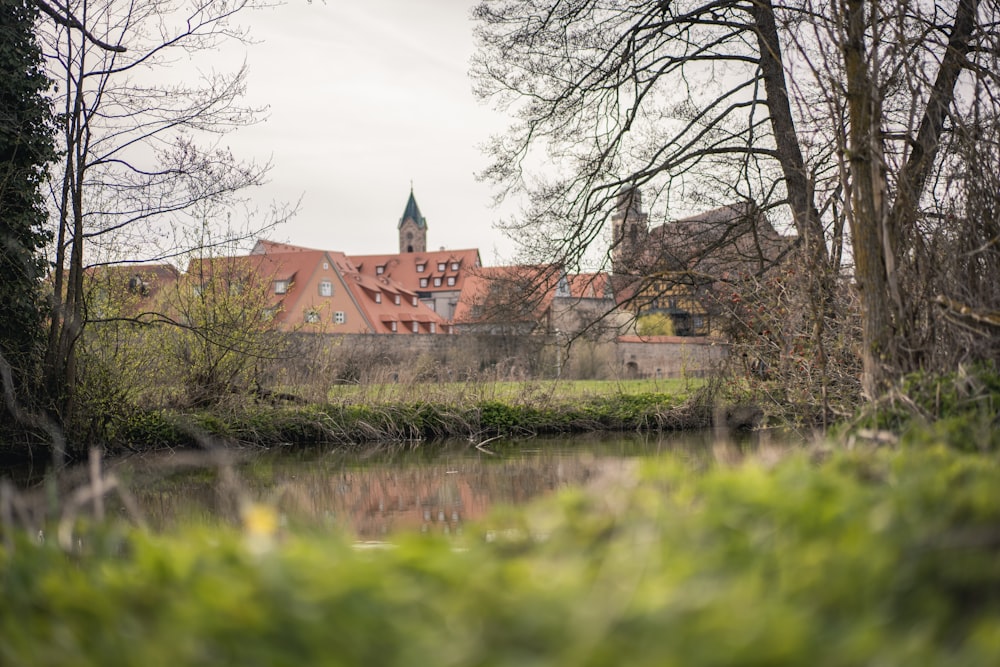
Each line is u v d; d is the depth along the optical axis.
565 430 19.94
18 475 13.19
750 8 16.64
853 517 2.76
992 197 6.25
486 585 2.26
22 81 14.63
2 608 2.84
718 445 5.19
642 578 2.28
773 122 17.06
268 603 2.23
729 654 1.80
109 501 9.27
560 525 3.07
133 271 17.89
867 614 2.15
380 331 79.25
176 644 2.13
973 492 2.88
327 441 18.52
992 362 5.63
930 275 6.11
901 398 5.34
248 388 18.67
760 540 2.64
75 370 15.48
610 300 19.89
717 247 17.55
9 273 14.71
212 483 11.62
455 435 19.52
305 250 72.19
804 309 10.41
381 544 5.13
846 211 6.47
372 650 2.03
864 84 6.33
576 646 1.88
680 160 17.16
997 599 2.38
